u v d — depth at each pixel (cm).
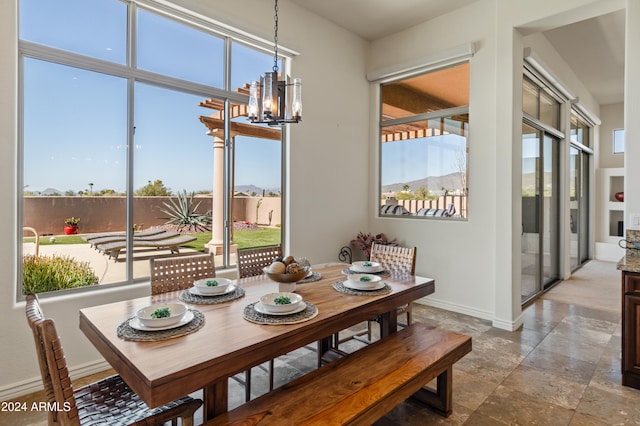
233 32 349
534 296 474
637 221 281
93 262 282
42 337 130
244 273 299
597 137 791
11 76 237
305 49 415
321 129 439
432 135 452
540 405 231
